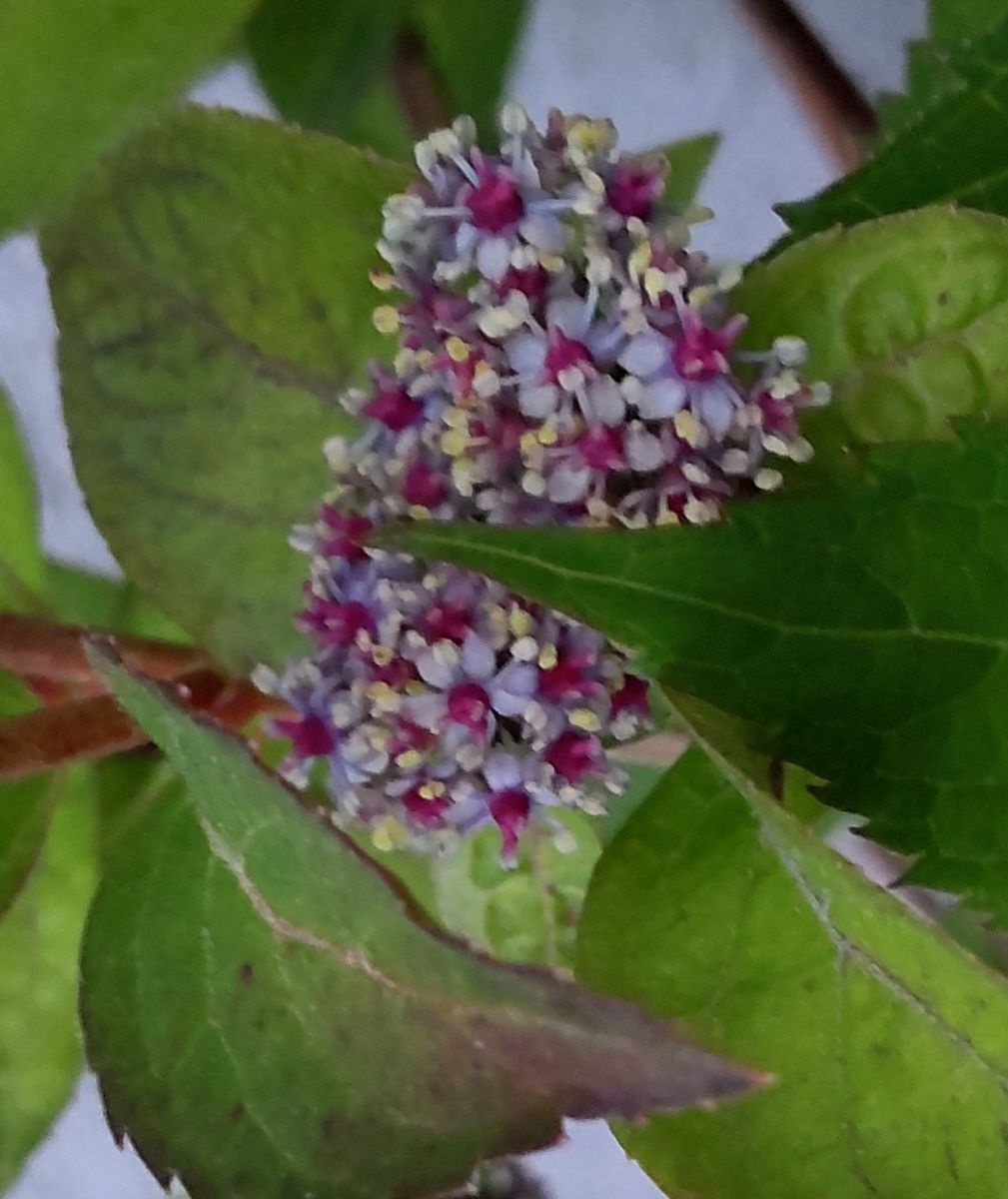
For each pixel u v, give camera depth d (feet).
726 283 0.73
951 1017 0.75
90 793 0.90
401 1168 0.70
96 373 0.85
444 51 0.98
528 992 0.64
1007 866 0.72
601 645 0.75
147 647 0.86
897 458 0.71
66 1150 1.41
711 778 0.78
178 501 0.86
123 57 0.62
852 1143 0.76
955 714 0.71
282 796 0.66
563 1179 1.30
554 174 0.74
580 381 0.72
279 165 0.82
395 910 0.65
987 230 0.74
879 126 0.98
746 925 0.78
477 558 0.67
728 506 0.69
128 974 0.76
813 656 0.70
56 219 0.81
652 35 1.17
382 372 0.77
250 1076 0.73
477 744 0.74
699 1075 0.63
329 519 0.77
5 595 0.96
